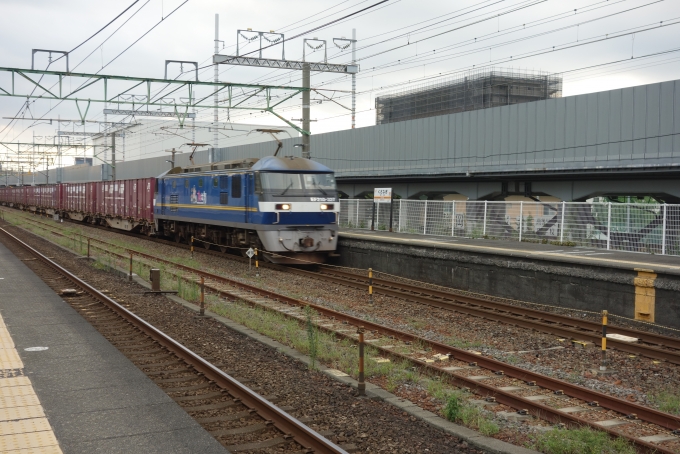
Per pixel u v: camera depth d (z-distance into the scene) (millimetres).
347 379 9219
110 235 38281
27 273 19688
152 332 11531
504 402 8352
